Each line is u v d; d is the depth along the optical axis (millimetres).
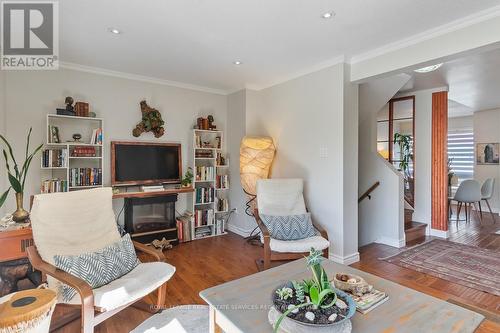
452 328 1298
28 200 3232
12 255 2254
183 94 4398
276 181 3459
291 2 2078
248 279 1817
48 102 3365
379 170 4156
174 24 2428
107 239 2336
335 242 3301
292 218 3141
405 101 5059
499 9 2125
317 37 2682
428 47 2576
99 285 1883
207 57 3219
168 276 2078
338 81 3225
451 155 7984
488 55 3162
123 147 3824
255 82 4246
